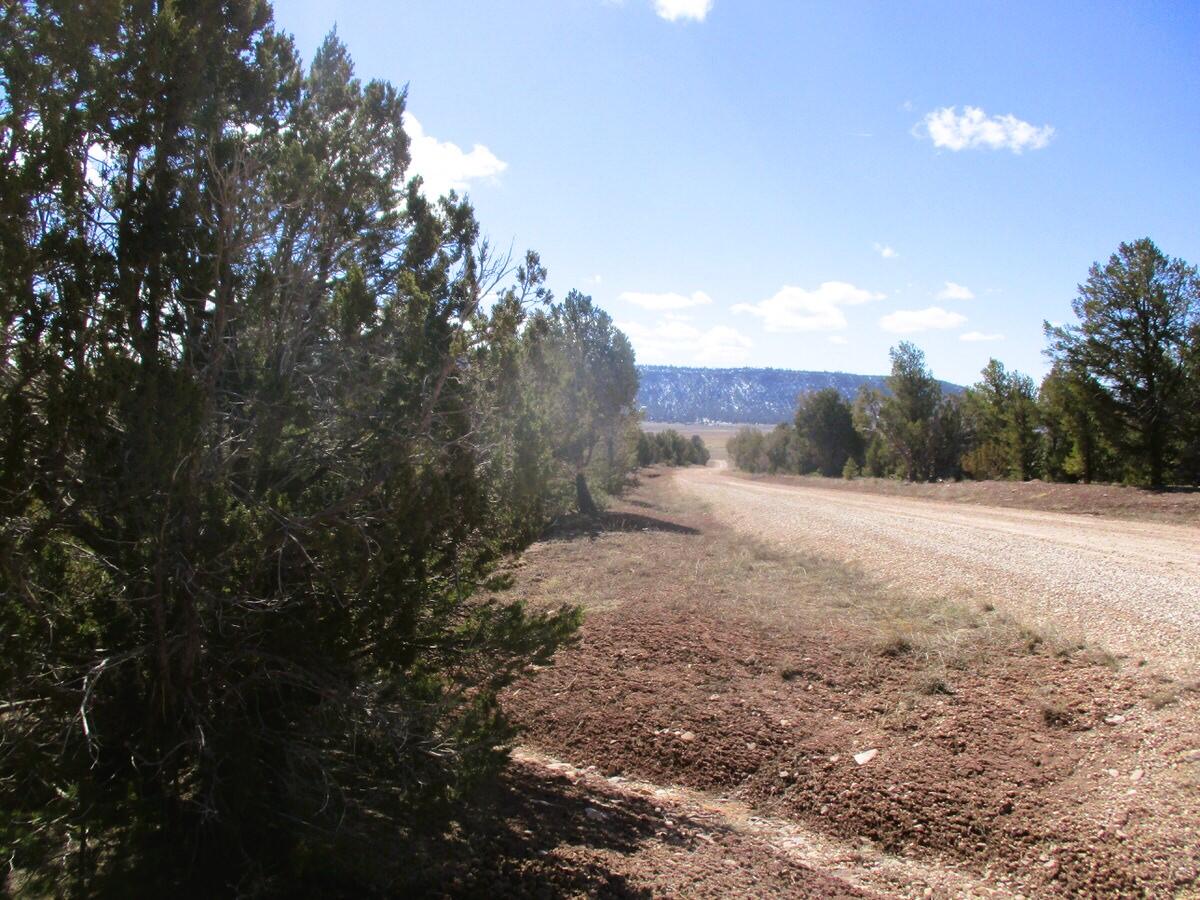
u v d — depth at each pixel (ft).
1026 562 41.65
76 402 10.01
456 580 15.28
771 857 15.03
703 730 21.30
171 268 11.94
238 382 13.58
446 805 13.93
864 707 22.52
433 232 16.34
